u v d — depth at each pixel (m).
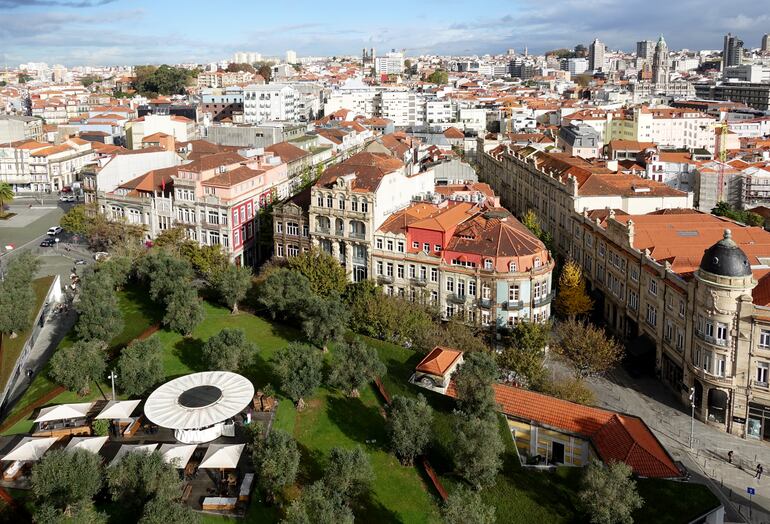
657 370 132.62
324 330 123.19
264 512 84.94
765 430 111.50
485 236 142.75
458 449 91.25
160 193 193.25
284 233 166.38
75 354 109.38
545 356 133.62
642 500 82.38
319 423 105.81
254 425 95.56
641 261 137.25
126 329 134.50
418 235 145.88
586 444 98.50
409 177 170.12
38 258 179.38
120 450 90.75
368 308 133.88
